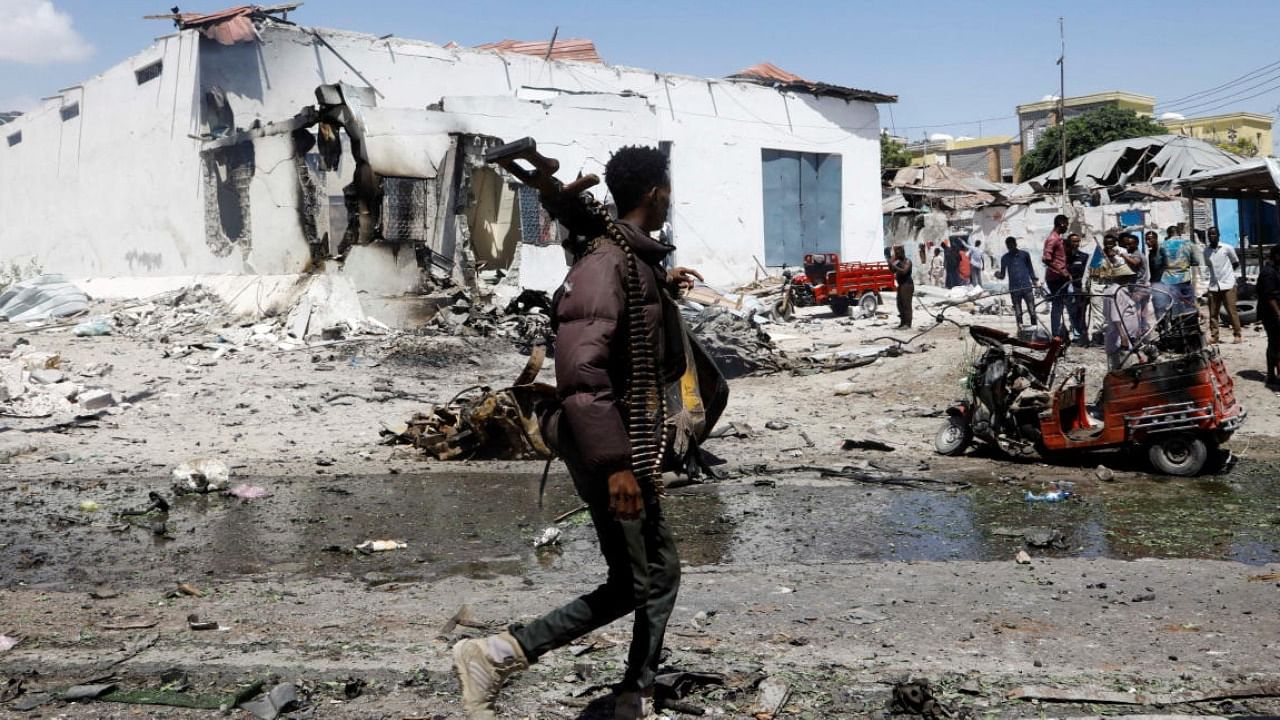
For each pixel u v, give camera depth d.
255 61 20.12
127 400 11.86
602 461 2.66
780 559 5.75
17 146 27.55
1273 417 10.27
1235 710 3.27
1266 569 5.36
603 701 3.40
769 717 3.26
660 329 2.87
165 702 3.46
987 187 40.09
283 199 18.19
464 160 18.92
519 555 5.98
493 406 9.16
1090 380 11.80
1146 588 4.97
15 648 4.12
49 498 7.80
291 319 16.23
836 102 31.86
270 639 4.20
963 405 9.20
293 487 8.18
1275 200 19.12
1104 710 3.28
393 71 22.08
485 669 2.96
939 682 3.55
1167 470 8.21
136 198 22.09
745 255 29.47
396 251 17.81
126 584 5.39
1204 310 16.77
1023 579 5.19
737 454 9.34
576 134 23.23
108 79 22.77
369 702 3.45
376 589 5.17
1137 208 33.34
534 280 22.19
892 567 5.49
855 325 20.50
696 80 28.16
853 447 9.59
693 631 4.27
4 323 17.84
